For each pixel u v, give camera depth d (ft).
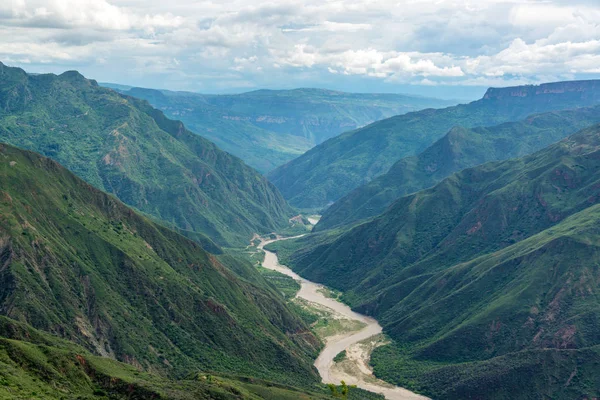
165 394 455.22
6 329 488.44
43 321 567.59
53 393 411.13
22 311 562.66
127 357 610.65
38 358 441.68
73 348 520.83
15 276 585.63
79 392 439.22
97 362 494.18
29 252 624.18
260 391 562.25
